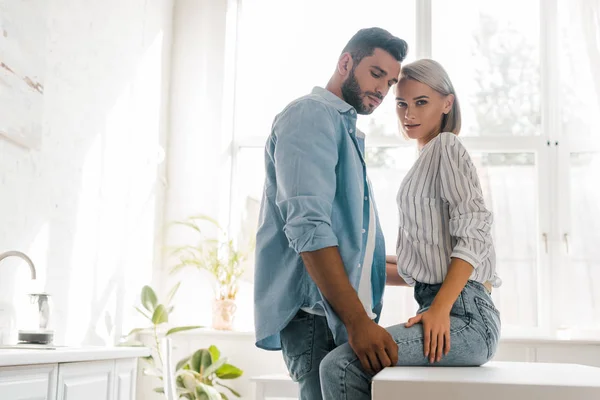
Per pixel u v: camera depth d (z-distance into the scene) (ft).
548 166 14.64
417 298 6.23
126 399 8.30
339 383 5.47
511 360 13.03
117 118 12.72
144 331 13.51
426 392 4.30
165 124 15.31
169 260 15.01
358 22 15.70
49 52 10.23
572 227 14.40
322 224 5.79
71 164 10.93
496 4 15.35
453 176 5.95
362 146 6.86
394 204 14.87
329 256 5.72
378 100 6.81
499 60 15.19
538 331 14.15
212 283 14.76
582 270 14.26
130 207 13.34
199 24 15.76
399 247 6.34
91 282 11.68
